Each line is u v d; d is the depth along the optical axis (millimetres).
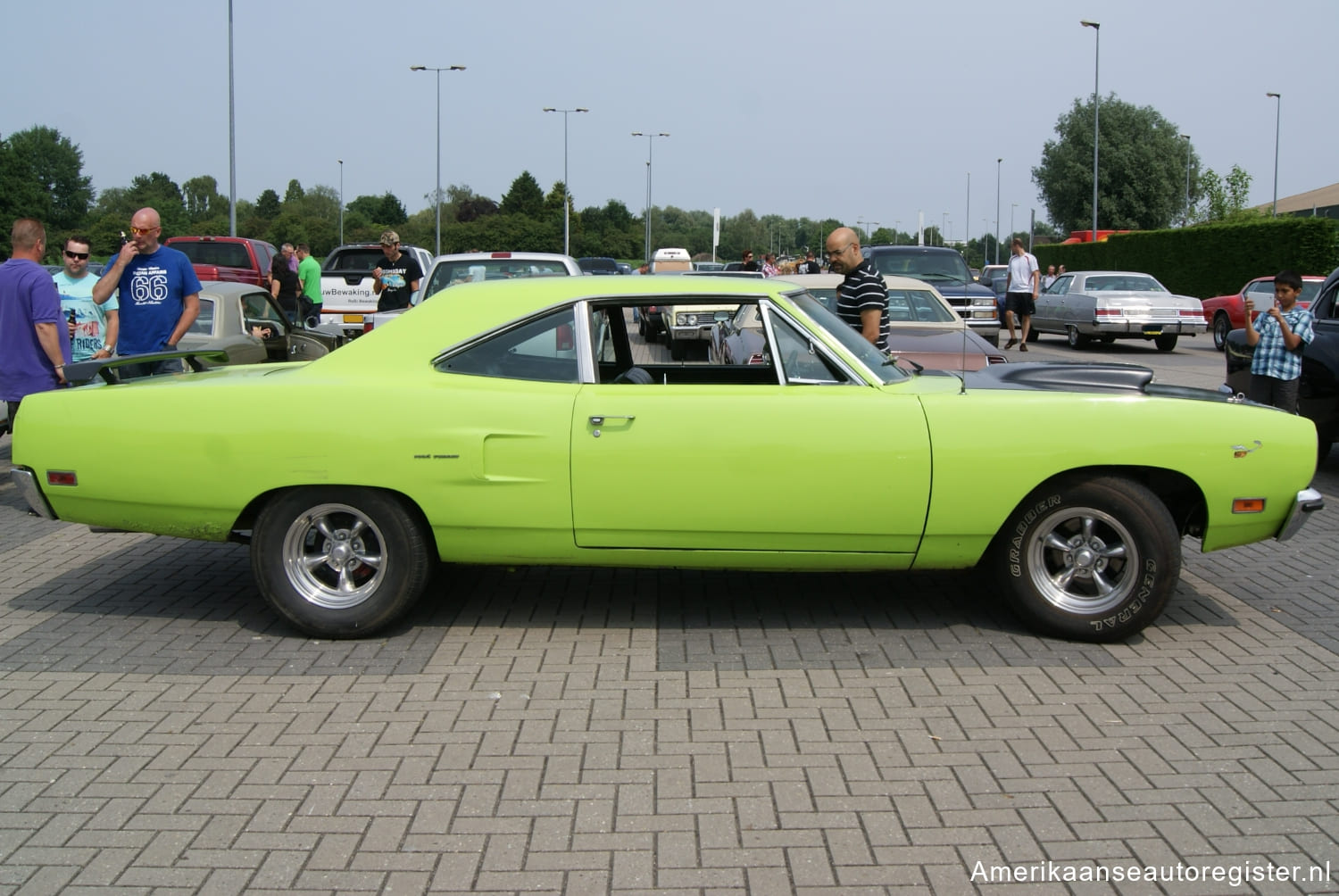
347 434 4848
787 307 5004
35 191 76938
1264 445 4840
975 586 5891
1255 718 4238
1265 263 29984
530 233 82812
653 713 4293
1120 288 23281
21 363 7461
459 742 4055
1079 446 4781
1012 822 3475
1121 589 4938
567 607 5578
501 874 3193
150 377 5605
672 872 3197
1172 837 3389
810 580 6031
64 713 4328
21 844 3369
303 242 18688
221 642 5117
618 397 4863
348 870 3221
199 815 3541
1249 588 5965
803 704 4367
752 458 4789
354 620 5035
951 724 4184
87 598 5793
